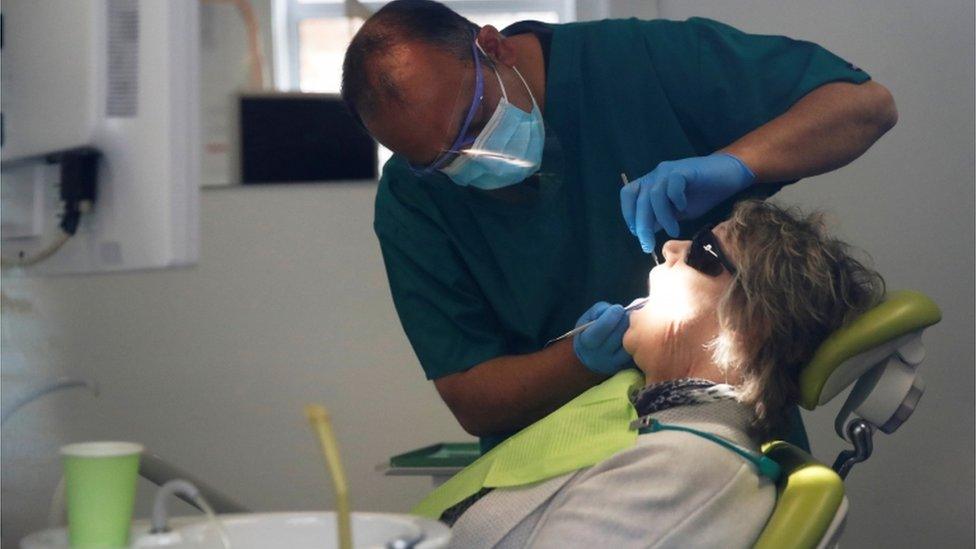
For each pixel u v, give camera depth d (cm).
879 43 286
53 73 121
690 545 134
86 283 292
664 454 140
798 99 177
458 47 161
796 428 180
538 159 171
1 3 129
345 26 268
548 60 184
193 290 297
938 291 286
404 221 190
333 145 235
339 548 91
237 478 297
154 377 296
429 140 160
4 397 164
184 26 117
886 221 287
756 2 288
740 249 152
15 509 256
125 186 118
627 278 184
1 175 132
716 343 152
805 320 148
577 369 170
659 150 183
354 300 301
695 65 182
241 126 228
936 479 287
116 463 102
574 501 141
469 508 154
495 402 178
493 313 191
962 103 285
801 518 131
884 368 153
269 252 299
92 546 102
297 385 300
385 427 301
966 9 285
